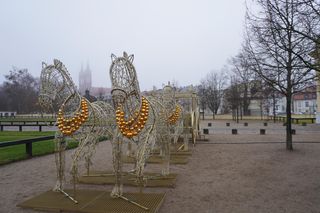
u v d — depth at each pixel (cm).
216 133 1923
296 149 1113
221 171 751
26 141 981
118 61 488
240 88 3769
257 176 690
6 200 523
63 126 518
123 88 488
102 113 584
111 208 462
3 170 790
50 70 516
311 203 491
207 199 519
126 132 487
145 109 495
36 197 523
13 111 6284
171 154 1008
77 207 467
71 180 657
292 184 615
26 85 6062
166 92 880
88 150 571
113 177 664
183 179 669
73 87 530
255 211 457
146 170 762
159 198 511
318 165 808
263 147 1195
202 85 5078
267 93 2419
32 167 830
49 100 520
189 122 1208
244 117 4525
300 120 3206
